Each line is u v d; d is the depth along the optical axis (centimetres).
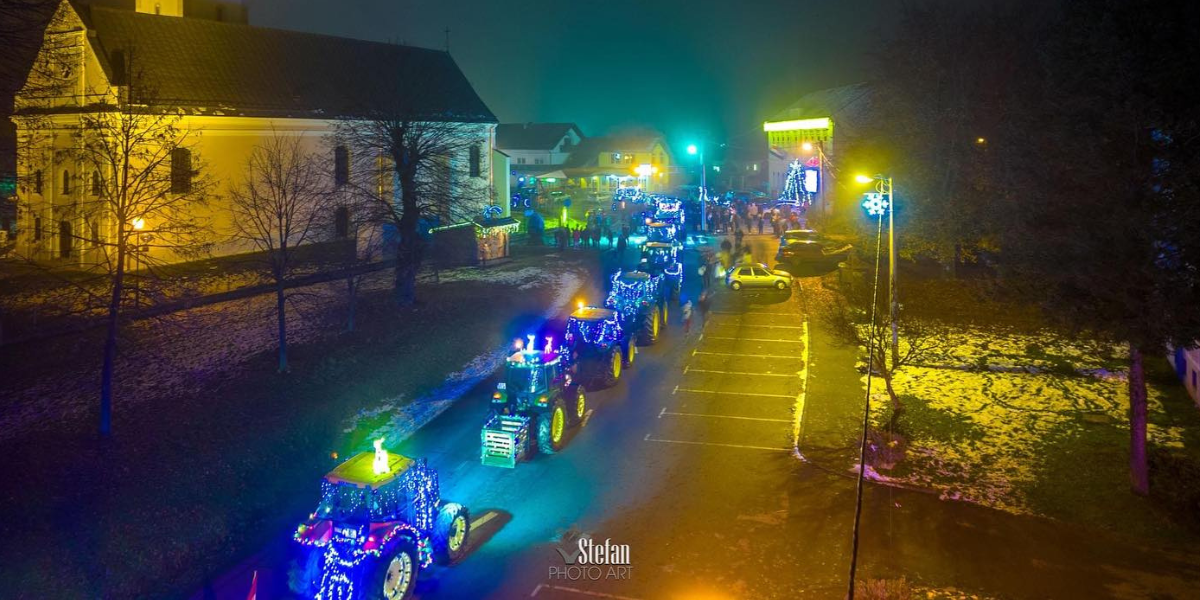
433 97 5222
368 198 3391
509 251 4794
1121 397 2014
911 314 2747
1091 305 1310
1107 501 1414
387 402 2164
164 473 1606
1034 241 1322
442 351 2634
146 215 1978
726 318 3089
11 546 1297
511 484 1590
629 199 7512
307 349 2558
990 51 2916
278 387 2181
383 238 4028
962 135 2969
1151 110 1142
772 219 5703
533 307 3319
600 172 9675
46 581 1223
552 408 1723
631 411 2030
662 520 1413
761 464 1655
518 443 1659
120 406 1983
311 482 1655
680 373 2364
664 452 1741
